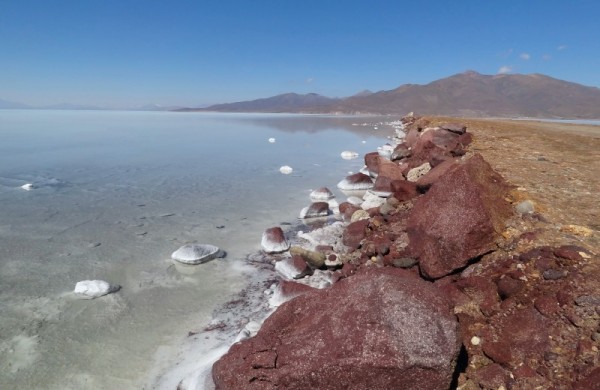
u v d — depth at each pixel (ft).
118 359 18.15
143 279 25.82
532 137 61.00
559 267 17.07
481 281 17.99
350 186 52.70
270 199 47.21
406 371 12.66
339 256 28.58
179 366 17.65
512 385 13.34
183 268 27.50
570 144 53.72
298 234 34.30
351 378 12.92
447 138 53.93
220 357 17.06
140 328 20.52
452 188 21.71
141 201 45.03
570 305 14.88
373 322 13.73
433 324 13.48
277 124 236.63
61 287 24.52
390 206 34.22
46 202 43.47
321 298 16.21
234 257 29.53
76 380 16.84
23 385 16.53
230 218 39.24
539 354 13.96
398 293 14.47
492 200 22.61
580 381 12.34
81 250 30.25
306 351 13.88
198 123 242.17
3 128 158.10
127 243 31.89
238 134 150.51
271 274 26.73
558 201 25.38
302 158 83.25
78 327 20.53
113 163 71.31
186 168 68.18
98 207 42.11
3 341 19.29
